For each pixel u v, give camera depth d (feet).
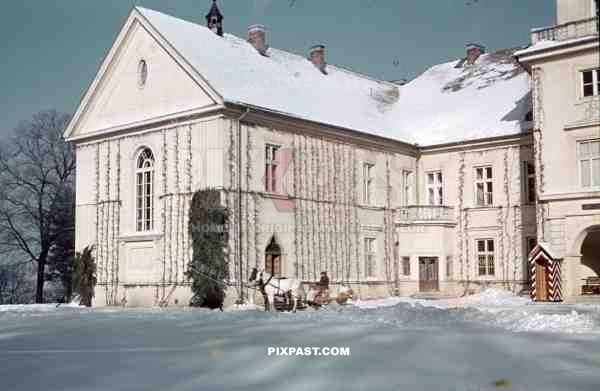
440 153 139.85
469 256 135.03
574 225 105.91
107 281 120.26
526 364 36.09
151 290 112.78
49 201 200.44
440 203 140.36
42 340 51.80
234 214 105.40
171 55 112.37
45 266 204.23
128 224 118.01
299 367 36.29
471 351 40.73
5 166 195.93
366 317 65.72
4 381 34.27
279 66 130.93
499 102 141.28
